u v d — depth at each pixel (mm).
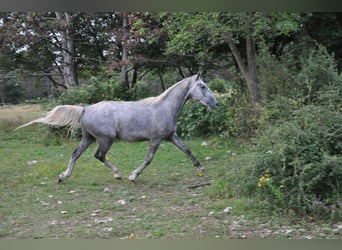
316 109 7883
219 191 8562
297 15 12133
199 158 12414
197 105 15711
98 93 17891
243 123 13508
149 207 8062
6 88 32062
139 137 9789
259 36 12438
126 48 20234
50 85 30328
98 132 9695
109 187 9617
